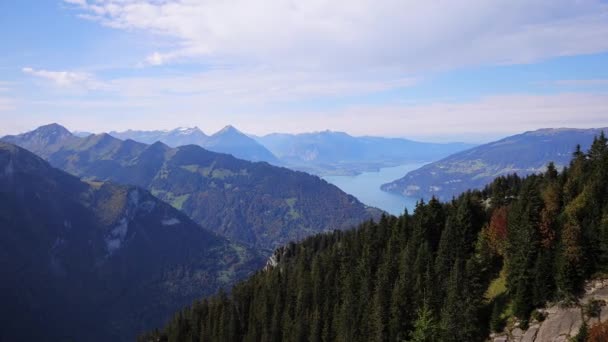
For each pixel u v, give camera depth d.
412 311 95.69
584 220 81.88
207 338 144.50
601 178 92.25
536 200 97.75
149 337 174.12
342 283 121.44
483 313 86.12
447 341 83.06
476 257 98.81
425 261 101.75
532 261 81.88
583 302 74.19
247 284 158.12
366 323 103.88
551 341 73.19
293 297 133.25
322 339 114.12
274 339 125.56
